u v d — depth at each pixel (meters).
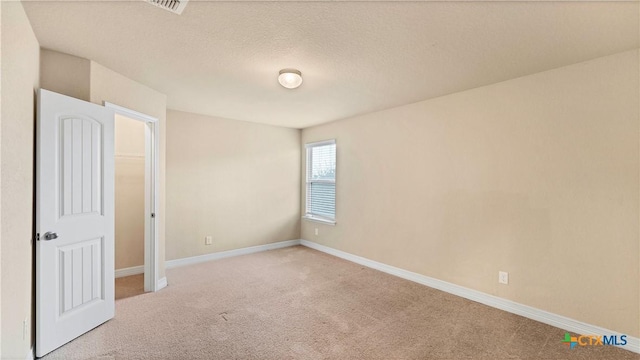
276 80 2.83
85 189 2.25
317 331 2.34
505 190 2.78
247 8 1.66
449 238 3.22
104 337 2.21
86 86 2.33
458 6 1.62
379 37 1.99
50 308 1.99
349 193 4.45
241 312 2.67
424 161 3.47
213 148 4.41
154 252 3.16
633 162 2.13
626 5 1.58
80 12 1.70
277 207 5.17
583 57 2.26
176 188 4.06
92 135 2.31
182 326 2.40
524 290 2.65
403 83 2.89
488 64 2.42
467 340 2.23
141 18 1.77
